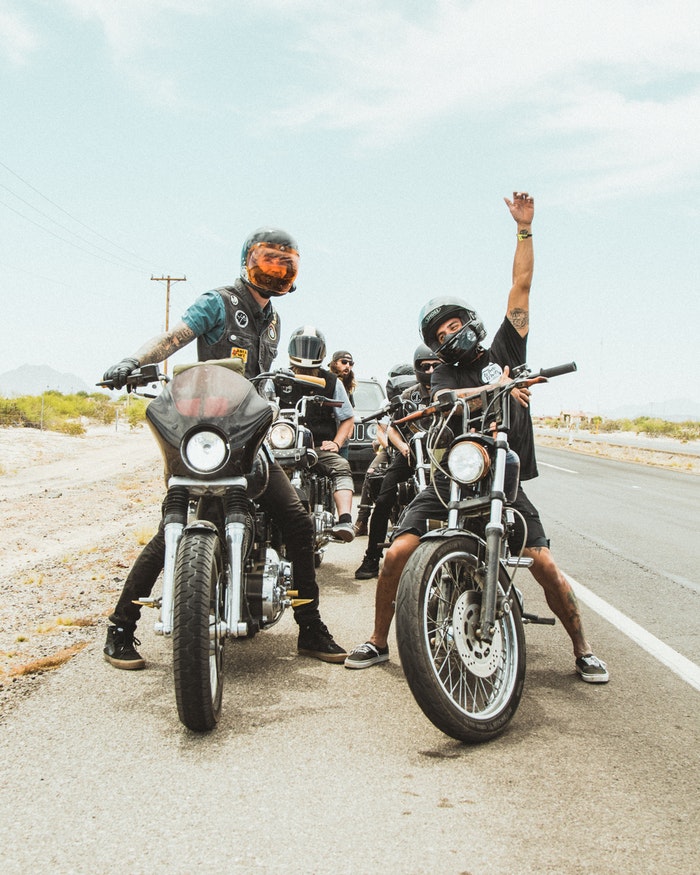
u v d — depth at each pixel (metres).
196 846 2.45
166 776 2.95
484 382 3.95
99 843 2.47
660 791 2.84
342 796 2.79
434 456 3.97
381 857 2.38
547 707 3.75
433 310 4.27
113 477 16.98
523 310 4.36
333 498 6.44
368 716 3.61
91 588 6.30
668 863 2.35
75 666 4.30
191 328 4.36
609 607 5.87
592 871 2.30
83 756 3.13
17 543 8.68
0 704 3.72
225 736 3.36
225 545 3.66
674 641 4.97
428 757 3.14
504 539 3.77
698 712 3.68
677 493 16.25
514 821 2.60
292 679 4.15
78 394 60.28
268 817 2.63
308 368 6.50
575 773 2.99
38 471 17.97
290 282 4.55
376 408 14.02
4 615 5.43
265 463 3.98
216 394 3.51
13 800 2.76
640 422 72.06
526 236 4.36
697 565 7.78
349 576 7.10
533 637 5.05
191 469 3.38
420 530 4.14
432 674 3.20
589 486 17.62
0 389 35.84
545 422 101.88
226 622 3.51
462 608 3.51
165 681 4.07
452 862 2.35
